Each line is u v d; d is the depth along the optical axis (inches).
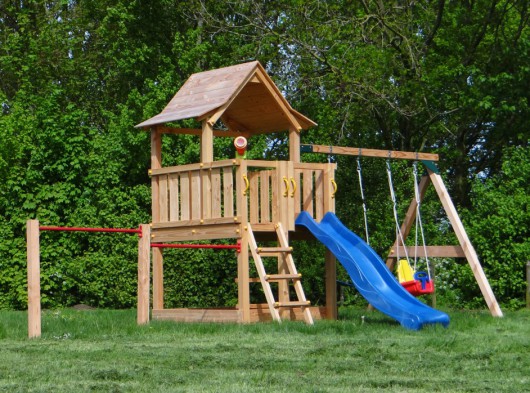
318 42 946.7
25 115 876.6
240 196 552.7
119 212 822.5
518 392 294.4
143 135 837.8
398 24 956.6
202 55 1029.8
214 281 813.2
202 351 401.1
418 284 583.2
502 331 504.7
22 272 807.1
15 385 308.8
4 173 808.3
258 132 657.0
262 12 1058.1
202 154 576.1
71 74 1177.4
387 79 935.7
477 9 961.5
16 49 1143.0
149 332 488.1
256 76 596.7
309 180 603.2
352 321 562.3
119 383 312.7
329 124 943.0
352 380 318.0
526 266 740.0
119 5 1062.4
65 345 433.1
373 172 841.5
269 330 491.8
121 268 805.9
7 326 530.0
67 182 819.4
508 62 938.1
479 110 920.3
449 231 904.9
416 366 353.7
